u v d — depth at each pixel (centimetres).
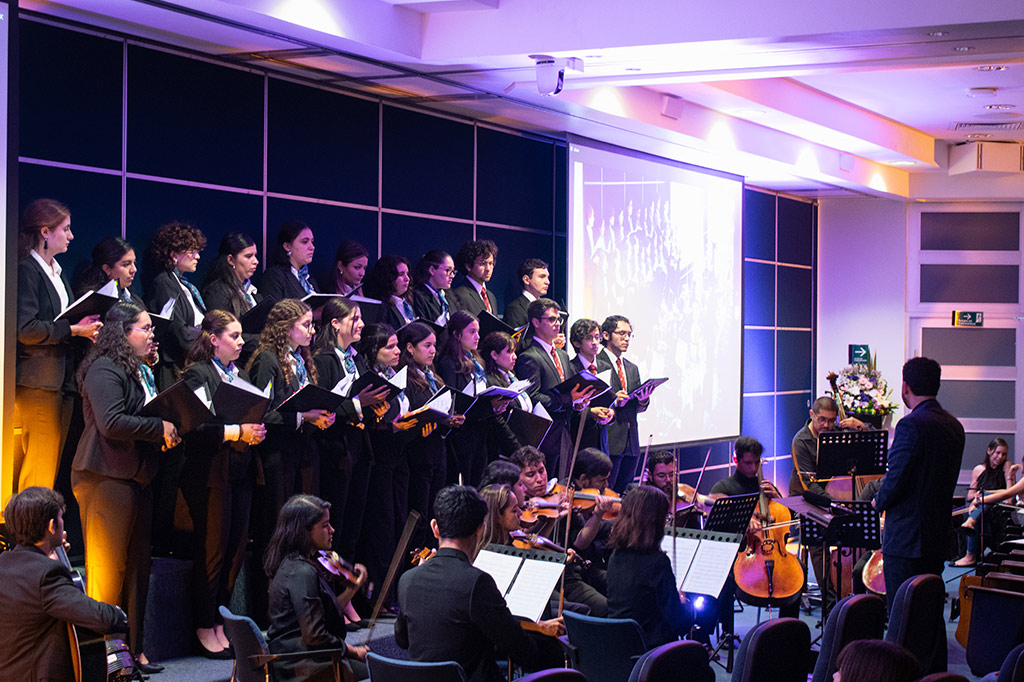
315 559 443
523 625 410
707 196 1084
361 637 568
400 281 702
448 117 818
